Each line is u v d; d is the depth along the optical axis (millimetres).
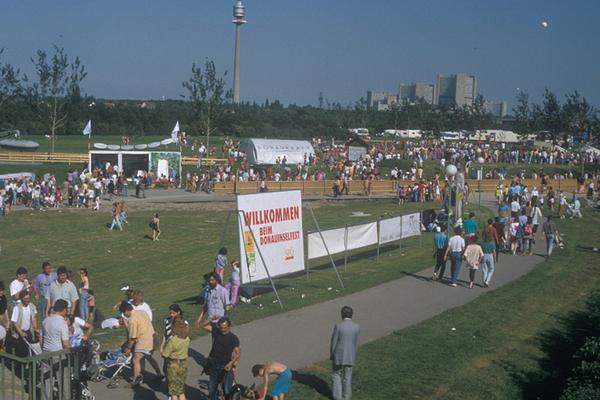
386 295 20219
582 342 17172
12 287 15984
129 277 28781
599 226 41000
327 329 15953
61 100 76562
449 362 14320
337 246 23672
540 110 95812
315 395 11844
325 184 58906
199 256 33062
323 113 129250
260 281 22000
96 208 46781
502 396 13094
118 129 107062
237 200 18766
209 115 72938
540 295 21297
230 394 11164
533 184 63906
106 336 14836
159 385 12039
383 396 12164
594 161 79375
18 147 71000
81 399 10969
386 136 112375
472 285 21828
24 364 10453
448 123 125000
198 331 15281
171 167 59219
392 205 52625
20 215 44156
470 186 61250
